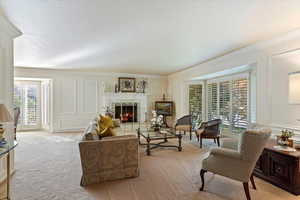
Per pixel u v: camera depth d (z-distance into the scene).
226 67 4.82
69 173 3.13
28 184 2.71
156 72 7.53
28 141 5.48
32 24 2.80
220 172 2.43
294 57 3.19
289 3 2.21
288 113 3.30
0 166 2.73
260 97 3.83
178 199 2.35
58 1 2.14
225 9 2.35
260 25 2.87
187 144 5.14
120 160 2.90
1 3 2.17
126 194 2.46
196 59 5.18
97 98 7.46
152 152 4.39
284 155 2.55
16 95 7.25
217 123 4.76
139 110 7.93
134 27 2.93
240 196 2.43
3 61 2.75
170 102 7.77
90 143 2.72
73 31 3.08
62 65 6.03
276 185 2.68
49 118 7.01
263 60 3.75
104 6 2.27
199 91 7.00
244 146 2.24
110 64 5.88
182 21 2.71
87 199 2.33
